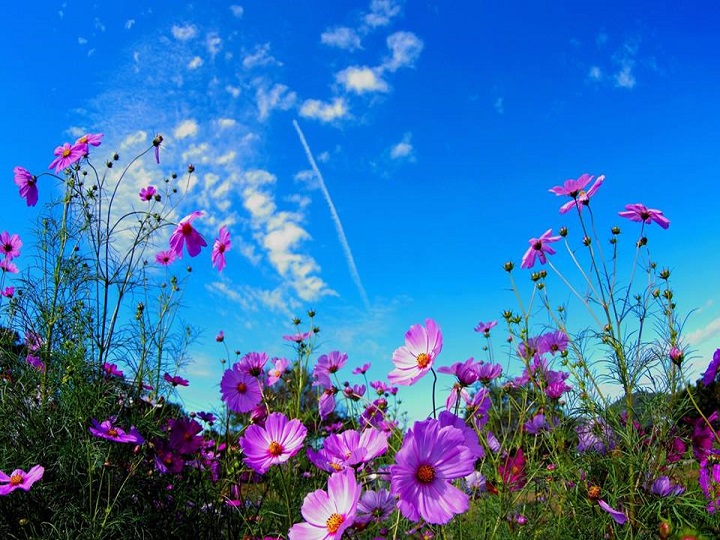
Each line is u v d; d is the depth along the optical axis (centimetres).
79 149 108
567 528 79
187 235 99
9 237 130
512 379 93
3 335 103
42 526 86
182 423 103
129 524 88
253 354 94
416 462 44
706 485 76
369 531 69
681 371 78
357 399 88
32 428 93
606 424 85
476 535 76
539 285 93
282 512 94
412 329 58
